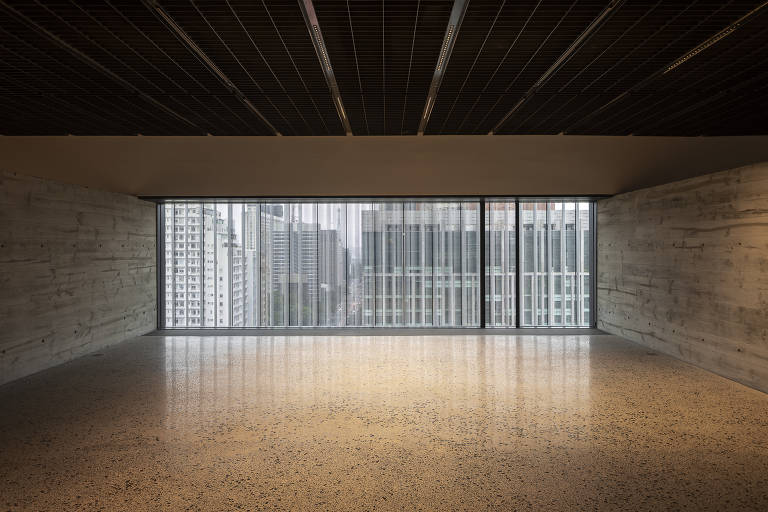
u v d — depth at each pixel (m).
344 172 8.49
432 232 9.29
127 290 8.12
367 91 5.29
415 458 3.58
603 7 3.48
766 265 5.06
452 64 4.54
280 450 3.73
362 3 3.43
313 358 6.82
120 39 4.00
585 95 5.45
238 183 8.52
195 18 3.65
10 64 4.54
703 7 3.48
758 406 4.70
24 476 3.30
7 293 5.62
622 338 8.17
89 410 4.65
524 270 9.23
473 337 8.38
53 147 8.28
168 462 3.52
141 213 8.54
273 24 3.75
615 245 8.36
